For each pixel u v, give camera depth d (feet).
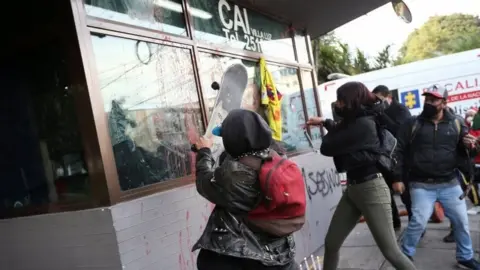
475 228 16.76
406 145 12.38
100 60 8.56
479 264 12.18
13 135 9.15
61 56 8.26
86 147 8.18
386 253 9.95
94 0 8.59
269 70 15.33
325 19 18.42
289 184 6.63
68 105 8.32
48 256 8.65
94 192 8.18
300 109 17.16
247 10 14.69
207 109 11.34
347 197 10.82
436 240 15.78
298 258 14.03
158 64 10.03
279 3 15.17
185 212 9.62
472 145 11.61
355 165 10.04
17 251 9.03
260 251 6.75
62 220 8.39
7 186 9.29
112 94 8.73
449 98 27.37
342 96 10.05
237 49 13.37
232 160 6.98
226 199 6.82
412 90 28.68
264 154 6.97
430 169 11.94
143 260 8.35
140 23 9.71
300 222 6.86
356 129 9.97
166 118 10.02
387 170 10.03
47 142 8.72
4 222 9.16
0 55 9.01
